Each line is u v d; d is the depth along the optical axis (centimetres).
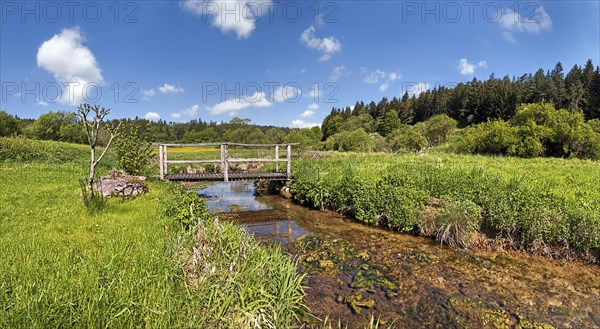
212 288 358
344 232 825
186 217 617
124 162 1279
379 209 870
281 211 1084
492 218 703
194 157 2734
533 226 653
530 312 454
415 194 837
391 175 980
